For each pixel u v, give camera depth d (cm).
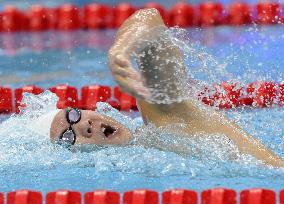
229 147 1287
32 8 2848
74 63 2328
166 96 1257
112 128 1355
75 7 2842
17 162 1344
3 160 1353
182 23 2794
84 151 1344
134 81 1095
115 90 1981
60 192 1132
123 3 2977
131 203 1121
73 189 1200
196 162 1290
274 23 2705
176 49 1260
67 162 1331
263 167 1260
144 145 1345
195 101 1338
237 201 1114
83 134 1342
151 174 1255
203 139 1294
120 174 1269
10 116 1867
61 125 1357
